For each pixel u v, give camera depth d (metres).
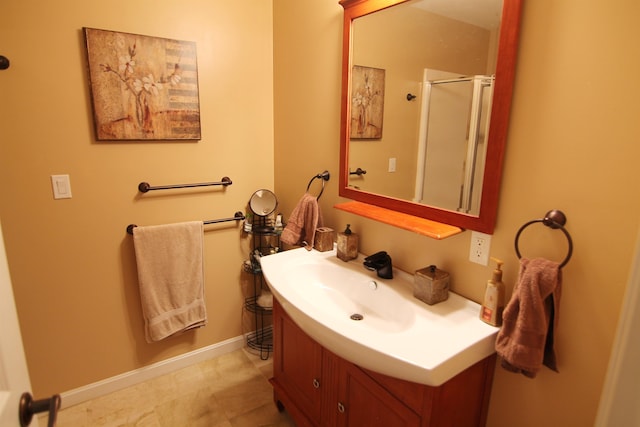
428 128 1.33
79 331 1.85
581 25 0.90
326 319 1.15
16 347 0.60
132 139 1.80
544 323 0.96
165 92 1.84
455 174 1.25
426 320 1.16
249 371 2.20
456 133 1.23
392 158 1.49
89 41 1.62
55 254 1.72
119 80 1.71
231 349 2.38
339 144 1.78
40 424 1.77
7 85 1.50
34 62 1.54
